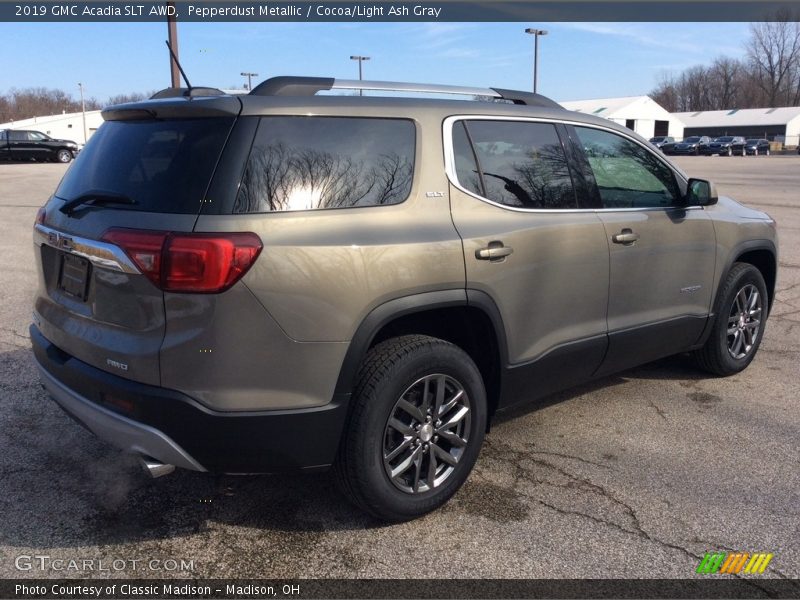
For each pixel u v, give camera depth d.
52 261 3.28
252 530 3.13
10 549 2.97
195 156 2.77
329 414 2.84
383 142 3.11
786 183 22.44
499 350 3.42
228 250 2.61
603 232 3.86
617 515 3.25
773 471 3.67
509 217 3.44
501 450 3.91
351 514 3.26
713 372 5.05
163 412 2.69
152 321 2.71
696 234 4.46
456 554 2.96
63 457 3.79
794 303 7.23
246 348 2.68
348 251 2.82
